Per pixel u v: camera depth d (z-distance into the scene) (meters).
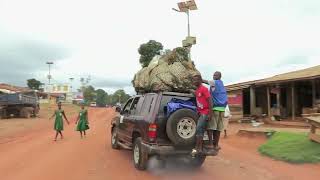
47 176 10.23
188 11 34.66
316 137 13.36
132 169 11.28
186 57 13.23
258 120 29.83
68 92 151.12
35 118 44.47
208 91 10.22
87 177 10.12
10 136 22.34
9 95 44.03
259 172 10.95
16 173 10.64
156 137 10.45
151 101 11.02
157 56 13.42
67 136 21.78
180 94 10.91
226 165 12.12
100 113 64.44
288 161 12.55
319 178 10.11
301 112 29.64
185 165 11.95
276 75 33.66
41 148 16.16
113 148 15.87
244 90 33.19
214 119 10.48
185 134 10.26
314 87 26.11
